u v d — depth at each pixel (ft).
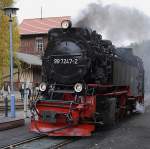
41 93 44.37
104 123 46.37
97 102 44.65
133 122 57.06
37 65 121.19
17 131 46.03
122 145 36.86
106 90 48.93
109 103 46.88
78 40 43.86
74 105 41.22
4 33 93.09
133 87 64.44
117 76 51.39
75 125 41.11
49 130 41.60
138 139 40.57
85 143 38.37
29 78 121.60
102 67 46.29
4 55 92.73
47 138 41.22
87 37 43.86
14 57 99.55
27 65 117.50
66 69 43.98
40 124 42.34
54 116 40.75
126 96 59.16
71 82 43.70
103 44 48.01
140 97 74.84
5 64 93.25
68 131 41.06
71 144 37.83
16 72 117.19
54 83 44.78
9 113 63.98
